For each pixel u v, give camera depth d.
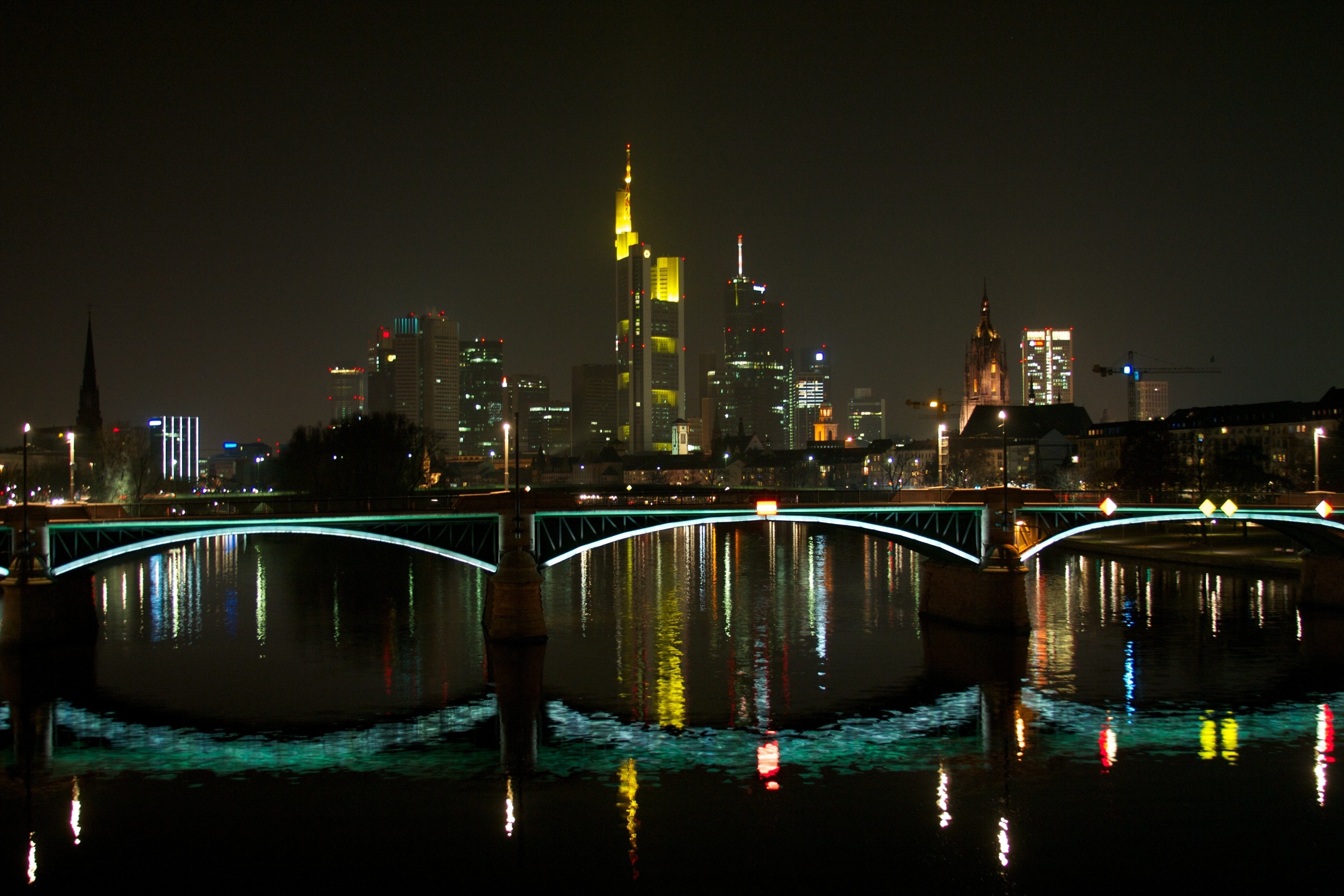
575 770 55.34
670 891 41.94
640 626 95.75
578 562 159.38
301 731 61.88
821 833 47.19
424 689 71.12
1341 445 190.62
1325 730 61.75
